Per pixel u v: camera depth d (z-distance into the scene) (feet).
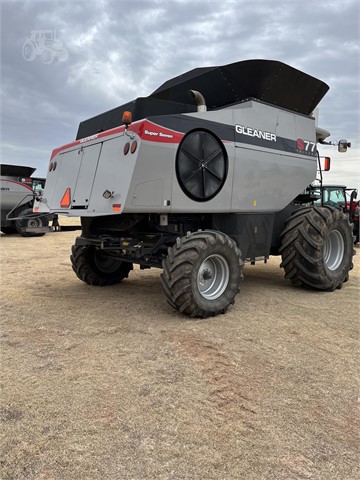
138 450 6.82
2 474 6.23
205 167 14.70
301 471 6.41
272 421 7.74
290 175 18.33
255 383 9.24
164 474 6.28
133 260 16.25
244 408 8.18
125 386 8.96
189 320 13.69
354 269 24.84
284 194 18.16
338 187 42.50
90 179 14.83
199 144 14.52
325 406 8.34
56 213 15.98
